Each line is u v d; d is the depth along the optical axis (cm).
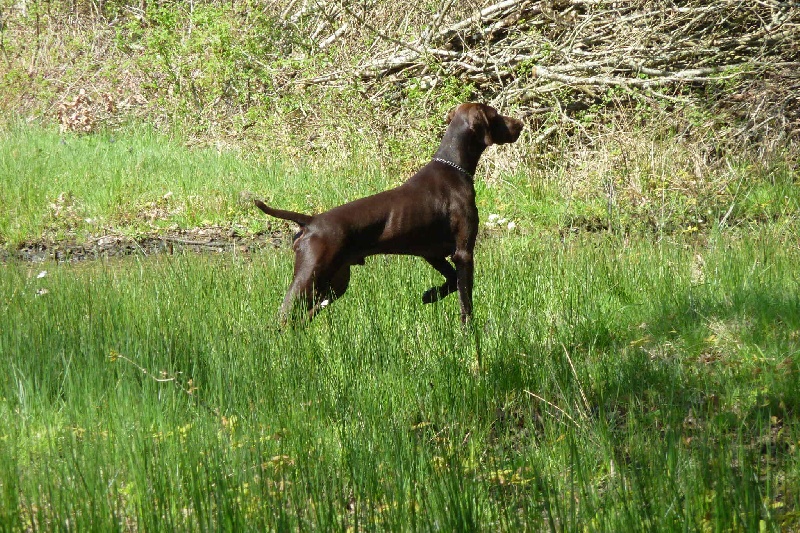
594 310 922
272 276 1033
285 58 2272
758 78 1772
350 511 565
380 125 1986
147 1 2395
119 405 675
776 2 1797
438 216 871
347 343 793
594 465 592
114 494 543
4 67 2595
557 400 723
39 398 700
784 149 1636
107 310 902
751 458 550
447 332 833
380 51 2150
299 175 1814
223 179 1755
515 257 1128
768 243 1114
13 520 506
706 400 696
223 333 817
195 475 545
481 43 2069
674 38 1870
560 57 1958
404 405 705
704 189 1530
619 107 1817
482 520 522
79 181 1712
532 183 1697
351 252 838
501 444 625
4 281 1027
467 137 902
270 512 514
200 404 692
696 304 892
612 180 1556
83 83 2477
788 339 785
